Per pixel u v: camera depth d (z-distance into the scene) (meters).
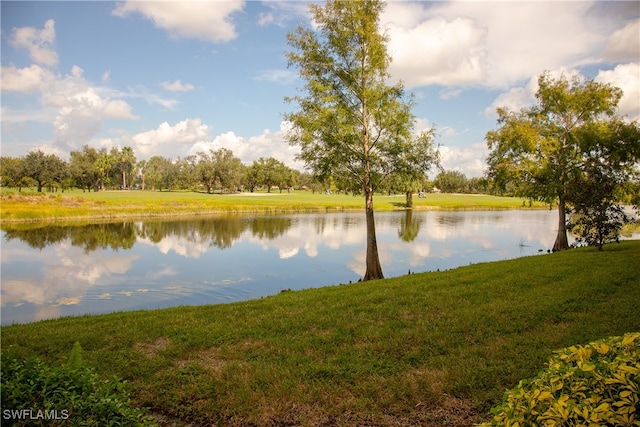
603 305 9.31
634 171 23.47
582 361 2.74
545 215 60.94
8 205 51.28
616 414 2.19
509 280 12.46
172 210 58.03
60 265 22.91
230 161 118.69
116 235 35.72
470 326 8.42
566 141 24.72
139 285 18.52
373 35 16.36
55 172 89.56
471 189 167.25
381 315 9.54
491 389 5.85
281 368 6.73
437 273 15.20
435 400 5.68
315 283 19.09
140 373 6.68
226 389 6.10
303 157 17.22
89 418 3.68
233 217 54.12
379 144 17.09
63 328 9.05
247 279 19.81
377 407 5.55
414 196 117.94
